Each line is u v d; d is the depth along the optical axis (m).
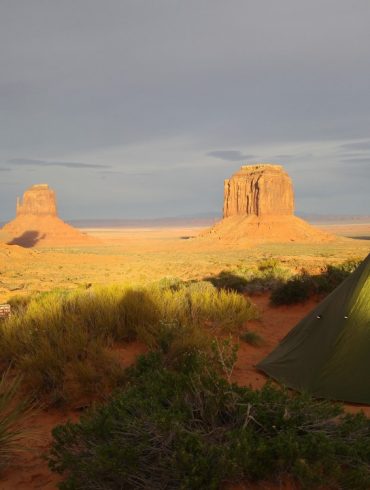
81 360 6.90
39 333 7.67
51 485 4.12
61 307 9.30
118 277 41.78
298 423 3.99
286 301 13.49
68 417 5.69
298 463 3.36
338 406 4.27
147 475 3.62
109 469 3.56
